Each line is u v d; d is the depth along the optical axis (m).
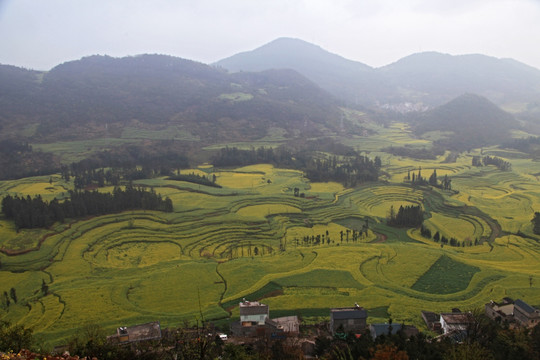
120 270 129.38
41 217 159.50
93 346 60.91
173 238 161.12
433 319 91.62
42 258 136.00
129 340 77.19
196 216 183.00
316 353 75.25
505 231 175.00
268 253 147.50
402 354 59.91
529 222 181.75
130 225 169.00
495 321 87.50
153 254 146.50
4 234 151.38
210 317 93.88
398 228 182.62
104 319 95.25
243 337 83.38
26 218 157.12
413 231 178.12
